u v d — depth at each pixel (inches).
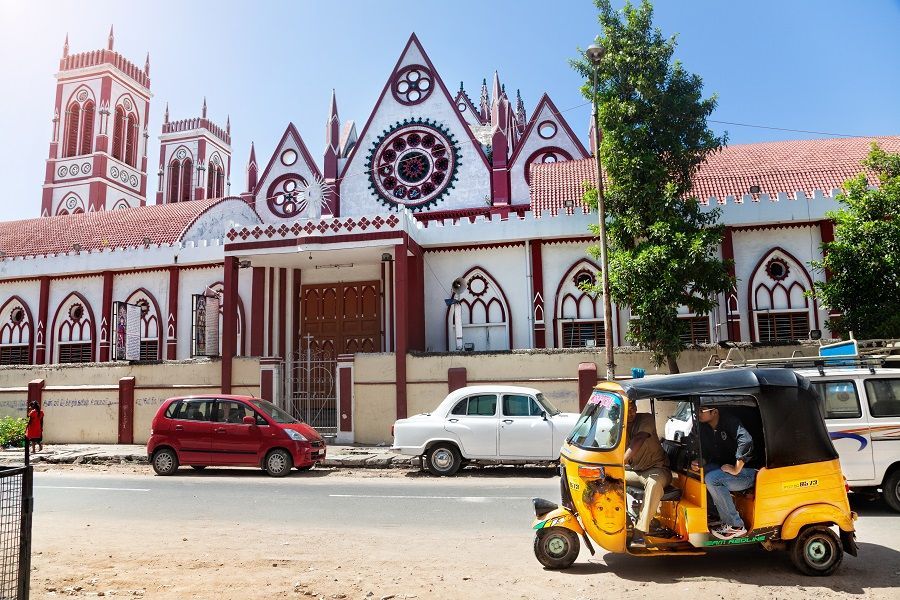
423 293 899.4
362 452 697.6
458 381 761.0
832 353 506.9
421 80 1183.6
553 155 1151.6
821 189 861.8
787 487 263.3
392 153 1171.3
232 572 268.5
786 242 821.9
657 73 665.6
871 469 390.0
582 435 292.4
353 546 312.5
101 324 1011.3
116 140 2354.8
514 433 554.6
